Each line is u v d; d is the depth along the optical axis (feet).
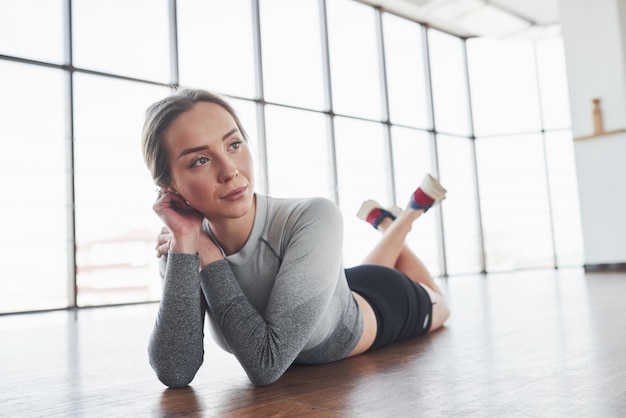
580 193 20.39
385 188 22.76
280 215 3.91
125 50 31.14
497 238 30.96
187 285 3.67
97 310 13.64
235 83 20.58
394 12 23.18
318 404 3.14
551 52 25.30
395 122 22.98
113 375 4.65
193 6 28.53
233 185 3.53
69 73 14.87
